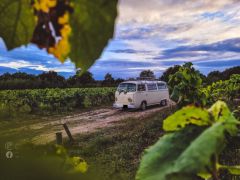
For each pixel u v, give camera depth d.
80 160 0.71
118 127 15.97
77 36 0.42
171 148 0.73
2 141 0.44
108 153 10.49
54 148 0.63
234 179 4.24
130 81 23.20
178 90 7.69
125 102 22.64
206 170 0.69
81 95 24.73
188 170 0.59
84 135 14.07
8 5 0.46
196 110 0.76
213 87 14.81
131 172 8.16
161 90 24.78
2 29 0.46
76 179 0.49
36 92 23.05
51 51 0.44
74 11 0.42
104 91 29.73
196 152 0.61
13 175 0.43
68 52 0.43
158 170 0.69
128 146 11.30
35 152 0.48
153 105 25.06
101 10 0.40
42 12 0.44
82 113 22.42
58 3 0.43
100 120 19.20
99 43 0.41
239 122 0.75
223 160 5.98
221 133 0.65
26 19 0.46
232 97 13.74
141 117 18.59
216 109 0.78
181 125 0.78
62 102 22.58
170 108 18.53
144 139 12.44
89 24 0.41
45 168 0.47
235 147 5.84
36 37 0.45
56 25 0.43
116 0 0.40
